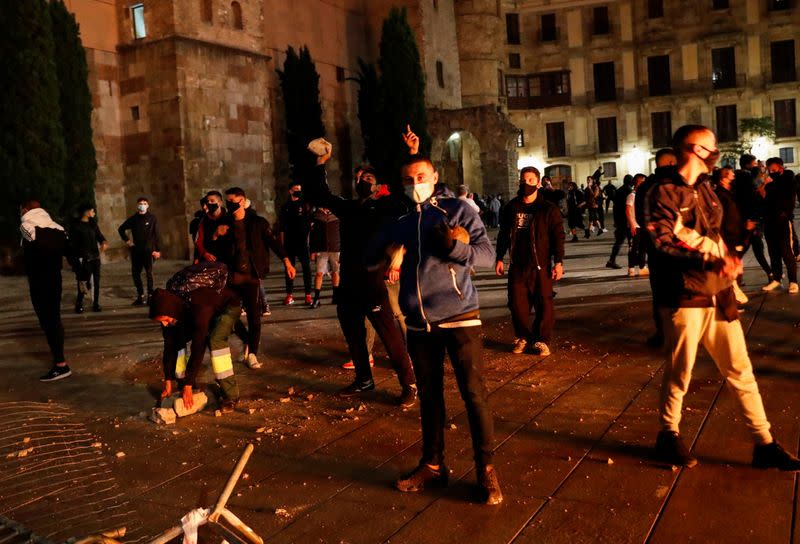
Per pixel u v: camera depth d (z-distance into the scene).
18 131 18.92
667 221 4.14
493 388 6.23
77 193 20.55
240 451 5.15
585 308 9.66
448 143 41.41
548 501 3.99
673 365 4.32
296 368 7.52
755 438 4.22
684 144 4.18
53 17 20.39
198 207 23.41
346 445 5.14
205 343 5.97
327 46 32.19
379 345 8.32
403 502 4.12
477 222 4.16
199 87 23.58
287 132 27.42
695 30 49.66
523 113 52.41
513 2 51.91
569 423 5.23
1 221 18.95
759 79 48.78
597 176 36.59
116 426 5.92
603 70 51.62
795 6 48.00
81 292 12.88
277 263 22.19
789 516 3.62
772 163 9.62
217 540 3.57
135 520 4.11
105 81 23.33
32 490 4.58
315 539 3.75
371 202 6.14
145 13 23.14
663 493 3.98
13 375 7.99
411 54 30.56
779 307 8.53
